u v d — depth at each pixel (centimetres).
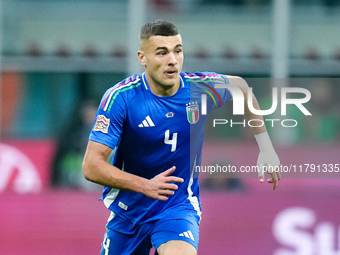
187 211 1891
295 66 3962
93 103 3497
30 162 3497
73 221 2877
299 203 2834
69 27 4131
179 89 1866
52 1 4141
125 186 1722
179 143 1880
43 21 4106
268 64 3997
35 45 4075
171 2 4162
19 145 3525
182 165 1908
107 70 4053
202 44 4131
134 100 1830
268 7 4166
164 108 1845
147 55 1789
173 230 1828
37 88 4131
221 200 2809
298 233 2800
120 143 1880
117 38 4144
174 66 1778
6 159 3497
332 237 2797
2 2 4056
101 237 2867
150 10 4141
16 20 4088
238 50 4106
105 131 1797
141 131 1842
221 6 4188
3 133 3988
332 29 4138
